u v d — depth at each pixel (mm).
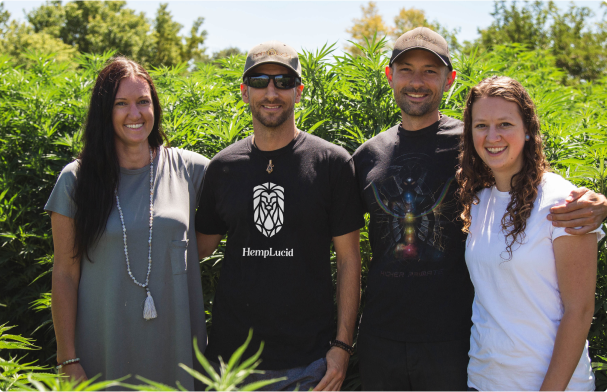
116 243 2207
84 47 28375
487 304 1908
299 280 2266
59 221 2215
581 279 1729
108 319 2174
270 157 2350
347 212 2375
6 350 3557
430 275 2178
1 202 3664
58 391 963
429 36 2369
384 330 2230
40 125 3922
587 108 3822
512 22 16078
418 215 2232
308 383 2201
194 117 3674
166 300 2258
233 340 2287
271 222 2291
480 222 2018
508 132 1874
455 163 2264
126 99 2219
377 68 3486
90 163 2211
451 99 3533
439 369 2141
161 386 919
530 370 1797
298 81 2373
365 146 2492
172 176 2400
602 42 15258
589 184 2777
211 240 2572
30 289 3709
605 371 2455
